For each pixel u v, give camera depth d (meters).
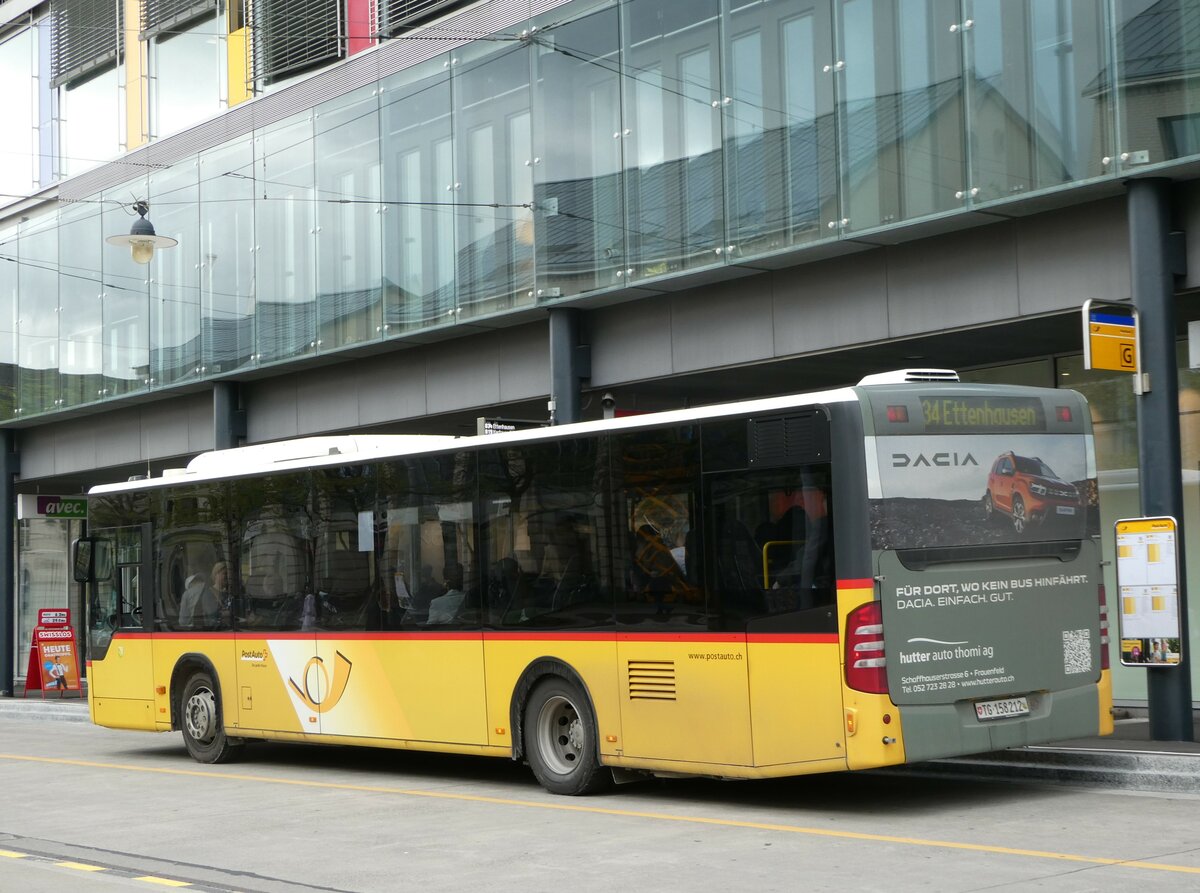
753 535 10.88
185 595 16.62
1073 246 14.32
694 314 17.73
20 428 29.58
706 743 11.12
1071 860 8.54
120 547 17.62
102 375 26.55
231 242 23.86
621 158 17.75
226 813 12.10
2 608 29.31
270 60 23.89
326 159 22.16
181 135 24.98
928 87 14.77
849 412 10.40
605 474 12.02
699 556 11.24
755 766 10.77
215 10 26.66
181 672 16.70
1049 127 13.82
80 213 27.25
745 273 16.98
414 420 21.97
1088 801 10.95
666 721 11.43
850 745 10.18
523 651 12.62
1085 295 14.22
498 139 19.42
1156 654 12.90
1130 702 17.38
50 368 27.81
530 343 19.91
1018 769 12.34
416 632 13.67
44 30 30.94
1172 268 13.35
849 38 15.45
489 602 12.97
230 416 24.33
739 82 16.50
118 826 11.56
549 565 12.45
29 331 28.44
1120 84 13.34
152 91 28.09
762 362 17.06
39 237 28.27
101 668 17.72
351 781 14.22
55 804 13.10
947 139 14.59
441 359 21.17
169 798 13.27
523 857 9.41
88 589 18.09
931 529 10.55
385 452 14.18
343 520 14.59
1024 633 10.97
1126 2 13.34
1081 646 11.34
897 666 10.25
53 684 26.95
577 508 12.24
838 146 15.51
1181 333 16.56
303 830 10.98
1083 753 12.05
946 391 10.82
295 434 23.69
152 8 27.81
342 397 22.81
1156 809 10.47
